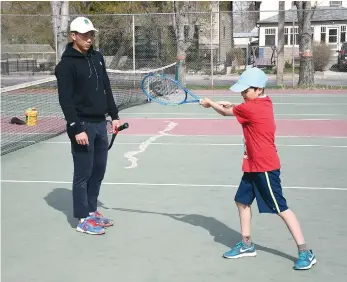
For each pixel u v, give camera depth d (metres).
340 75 36.59
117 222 6.37
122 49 26.62
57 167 9.52
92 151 5.92
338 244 5.59
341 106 19.30
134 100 20.48
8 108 19.53
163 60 25.98
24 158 10.34
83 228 5.97
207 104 5.33
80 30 5.70
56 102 21.30
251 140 4.95
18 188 8.05
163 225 6.25
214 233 5.97
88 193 6.19
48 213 6.77
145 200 7.31
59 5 27.00
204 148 11.22
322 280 4.70
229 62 36.75
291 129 13.98
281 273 4.86
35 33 35.56
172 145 11.61
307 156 10.34
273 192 4.95
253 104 4.93
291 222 4.97
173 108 18.91
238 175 8.73
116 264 5.11
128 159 10.09
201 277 4.78
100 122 5.96
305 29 26.72
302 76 27.14
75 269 4.99
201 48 33.19
